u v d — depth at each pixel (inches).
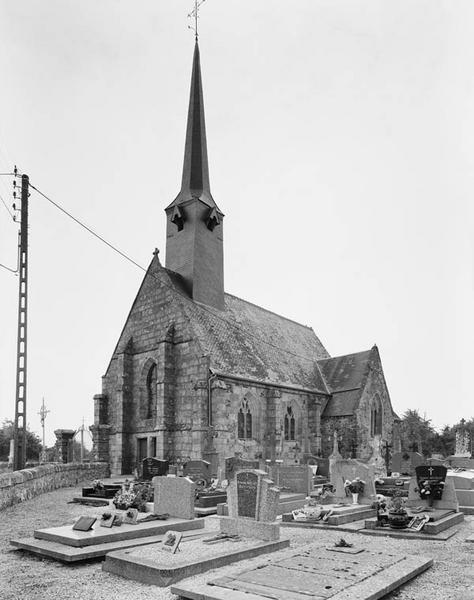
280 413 1669.5
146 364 1685.5
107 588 412.5
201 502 850.8
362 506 808.3
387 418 2080.5
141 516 625.3
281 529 704.4
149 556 463.5
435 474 772.0
